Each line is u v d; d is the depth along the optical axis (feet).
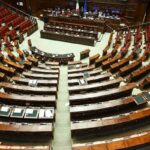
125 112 29.68
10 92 35.04
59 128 28.84
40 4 75.51
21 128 24.99
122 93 32.45
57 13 71.61
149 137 21.62
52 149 24.94
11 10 77.25
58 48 61.93
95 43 63.87
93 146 21.75
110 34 66.33
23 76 41.47
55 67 47.91
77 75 40.98
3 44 57.77
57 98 35.83
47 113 27.96
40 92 33.81
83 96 31.53
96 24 67.82
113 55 51.96
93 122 25.66
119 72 40.83
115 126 26.17
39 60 55.42
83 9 71.72
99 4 69.41
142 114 25.71
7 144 24.40
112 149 21.25
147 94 30.01
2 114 27.55
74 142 26.35
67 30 64.90
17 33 64.85
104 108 28.37
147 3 64.44
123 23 69.77
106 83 35.09
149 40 55.77
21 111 28.04
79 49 61.57
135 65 40.91
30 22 69.41
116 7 68.13
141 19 68.39
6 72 41.65
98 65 48.60
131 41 60.08
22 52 55.21
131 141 21.47
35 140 26.32
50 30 66.28
